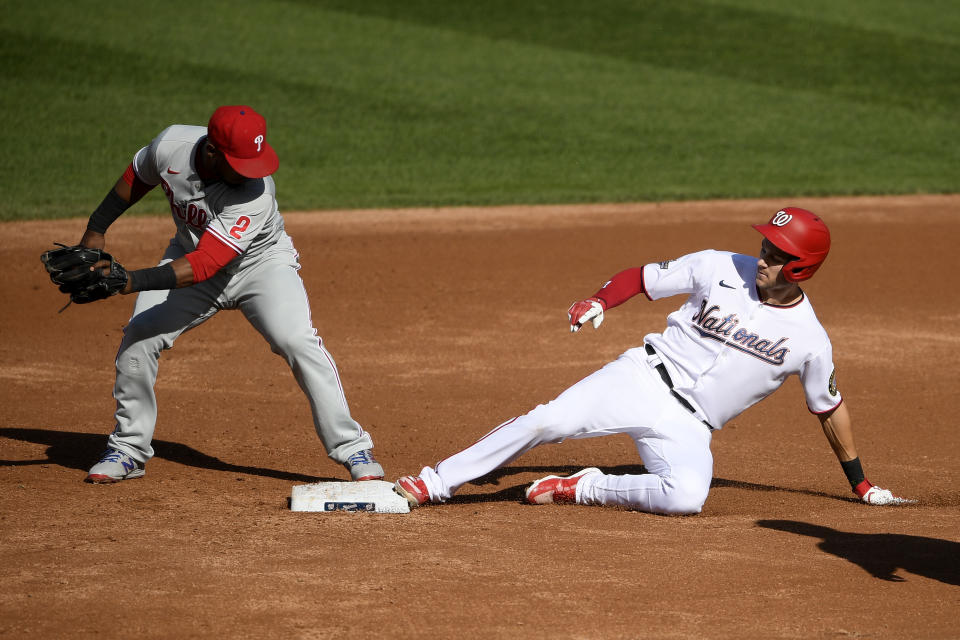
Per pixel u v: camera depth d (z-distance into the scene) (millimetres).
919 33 96688
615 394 18250
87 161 56688
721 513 18812
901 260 44375
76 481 19469
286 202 52375
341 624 12945
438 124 68750
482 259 43000
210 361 29594
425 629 12844
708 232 48625
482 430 24375
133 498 18453
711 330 17984
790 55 89250
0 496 18281
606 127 70250
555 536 16719
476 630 12852
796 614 13570
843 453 19516
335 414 19297
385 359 30203
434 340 32219
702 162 64000
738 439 24547
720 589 14430
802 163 64562
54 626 12719
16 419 23844
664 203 55312
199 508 17938
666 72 83750
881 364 30531
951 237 48688
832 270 42656
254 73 75125
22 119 62531
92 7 85375
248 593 13859
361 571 14773
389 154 62500
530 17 95312
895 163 65438
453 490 18391
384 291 37906
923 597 14305
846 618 13461
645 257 43750
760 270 17516
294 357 19016
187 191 18172
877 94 81000
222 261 17875
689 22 96312
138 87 70000
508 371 29250
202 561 15055
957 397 27594
